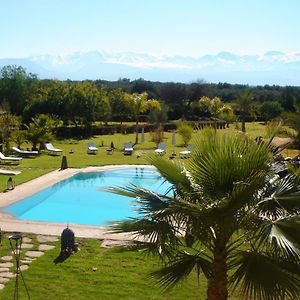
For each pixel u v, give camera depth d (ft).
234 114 223.51
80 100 171.22
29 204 69.15
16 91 207.41
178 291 36.14
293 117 75.00
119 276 38.83
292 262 21.53
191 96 250.16
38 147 131.95
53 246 46.16
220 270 23.93
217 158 22.20
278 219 22.16
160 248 24.16
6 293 35.42
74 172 91.91
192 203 22.30
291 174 25.25
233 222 22.59
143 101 156.66
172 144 146.41
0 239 46.91
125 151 122.93
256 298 22.36
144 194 24.89
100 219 65.77
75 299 34.71
